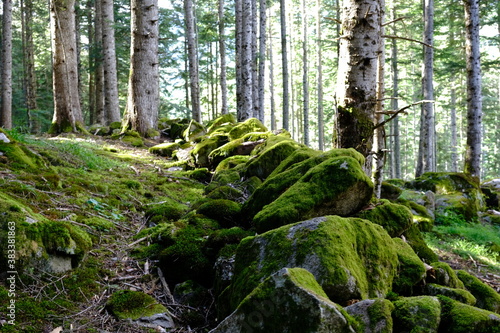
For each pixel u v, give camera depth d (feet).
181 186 24.98
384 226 14.37
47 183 17.21
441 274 12.29
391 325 8.38
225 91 73.51
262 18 62.69
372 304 8.74
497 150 115.34
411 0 80.84
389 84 100.99
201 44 98.78
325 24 95.45
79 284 11.38
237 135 31.78
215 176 24.53
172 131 43.19
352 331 7.46
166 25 68.08
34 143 25.91
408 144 135.95
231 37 78.74
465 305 9.89
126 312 10.54
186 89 92.22
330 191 13.28
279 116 149.07
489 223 33.68
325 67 122.62
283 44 65.31
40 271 10.93
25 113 68.74
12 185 15.31
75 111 42.19
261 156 22.47
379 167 20.61
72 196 17.58
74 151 25.54
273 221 12.53
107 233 15.49
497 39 65.41
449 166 128.98
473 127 41.24
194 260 13.15
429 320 9.02
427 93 57.41
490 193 39.52
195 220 15.78
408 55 93.50
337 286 9.04
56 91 40.11
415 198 32.45
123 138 38.99
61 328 9.38
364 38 16.47
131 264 13.47
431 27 56.13
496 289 17.79
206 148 29.66
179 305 11.72
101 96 66.49
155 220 17.54
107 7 52.60
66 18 40.55
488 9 62.39
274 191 15.17
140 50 41.09
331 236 9.95
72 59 41.42
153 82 41.91
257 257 10.61
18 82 87.30
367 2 16.37
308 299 7.45
